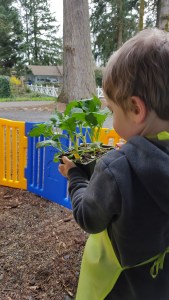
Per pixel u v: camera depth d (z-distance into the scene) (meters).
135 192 0.69
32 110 10.28
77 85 9.42
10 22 31.34
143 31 0.74
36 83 34.31
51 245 2.28
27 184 3.37
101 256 0.90
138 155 0.69
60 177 2.97
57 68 37.00
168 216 0.72
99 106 1.35
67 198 2.95
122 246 0.77
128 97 0.70
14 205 3.05
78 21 9.04
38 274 1.97
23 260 2.12
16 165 3.44
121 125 0.76
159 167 0.67
